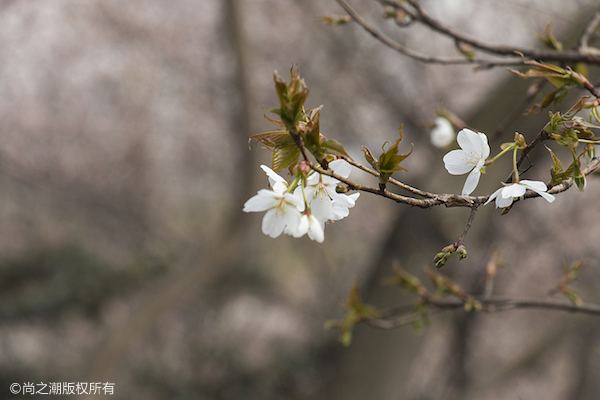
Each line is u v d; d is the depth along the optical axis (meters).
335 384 4.45
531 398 8.20
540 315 7.57
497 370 6.16
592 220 7.00
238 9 6.12
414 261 4.01
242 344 6.64
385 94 6.46
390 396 4.24
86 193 8.44
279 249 8.86
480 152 0.95
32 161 8.38
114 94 8.17
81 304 6.30
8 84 8.06
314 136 0.84
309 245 8.61
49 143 8.41
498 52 1.78
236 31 6.16
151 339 6.91
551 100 1.13
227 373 6.12
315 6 6.45
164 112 8.29
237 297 8.29
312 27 6.53
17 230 7.96
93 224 8.41
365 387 4.24
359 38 6.38
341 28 6.33
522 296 7.68
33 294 6.21
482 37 6.35
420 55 1.82
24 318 6.03
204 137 8.46
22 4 7.57
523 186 0.89
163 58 7.72
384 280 2.09
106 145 8.50
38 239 7.11
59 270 6.30
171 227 8.81
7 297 6.16
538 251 7.38
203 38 7.40
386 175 0.86
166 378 6.21
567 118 0.91
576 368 6.96
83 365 5.90
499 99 3.51
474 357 6.49
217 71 7.45
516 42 6.15
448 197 0.90
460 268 4.27
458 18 6.36
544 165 4.27
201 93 7.83
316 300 8.47
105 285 6.50
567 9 4.64
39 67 8.09
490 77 6.42
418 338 4.28
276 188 0.94
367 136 6.90
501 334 7.91
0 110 8.17
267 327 8.81
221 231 6.85
